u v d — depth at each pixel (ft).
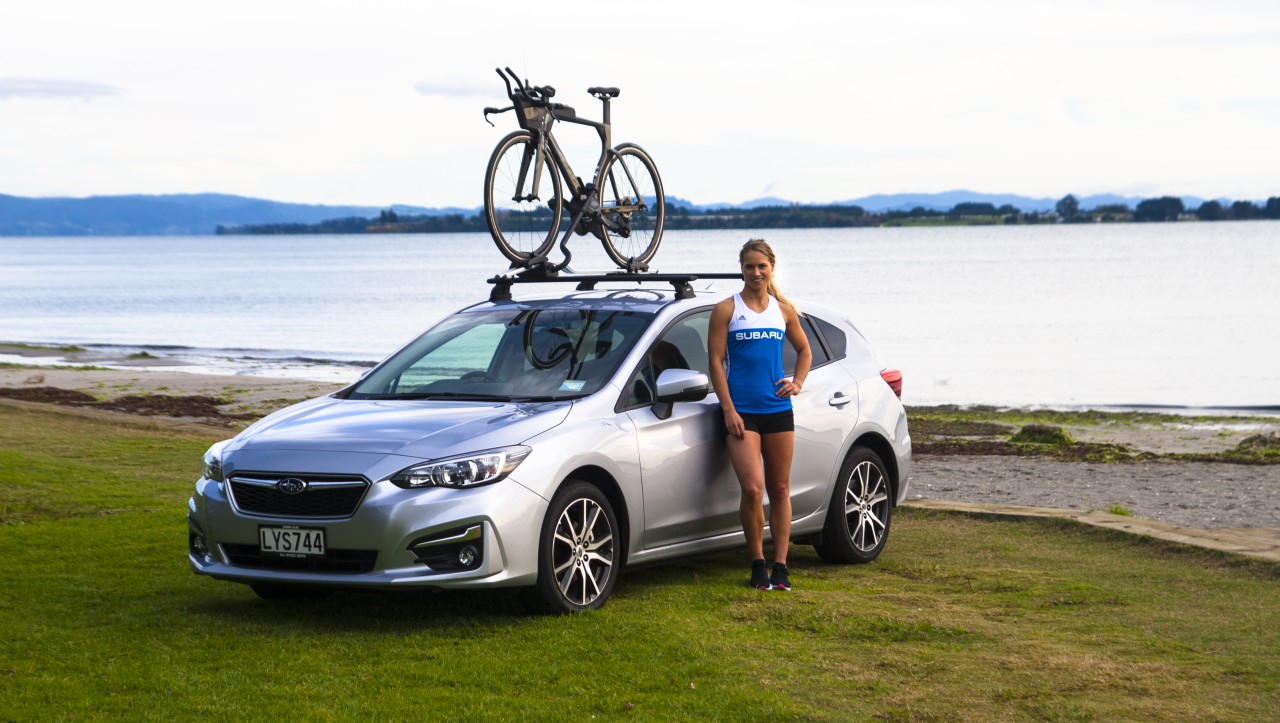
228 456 19.04
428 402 20.54
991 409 85.15
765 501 22.56
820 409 23.86
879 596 21.38
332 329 176.35
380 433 18.76
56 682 15.69
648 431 20.63
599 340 21.56
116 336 164.96
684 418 21.39
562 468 18.84
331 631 18.51
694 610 19.90
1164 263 383.86
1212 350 132.26
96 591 21.17
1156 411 83.51
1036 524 29.86
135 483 33.88
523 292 24.89
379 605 20.16
